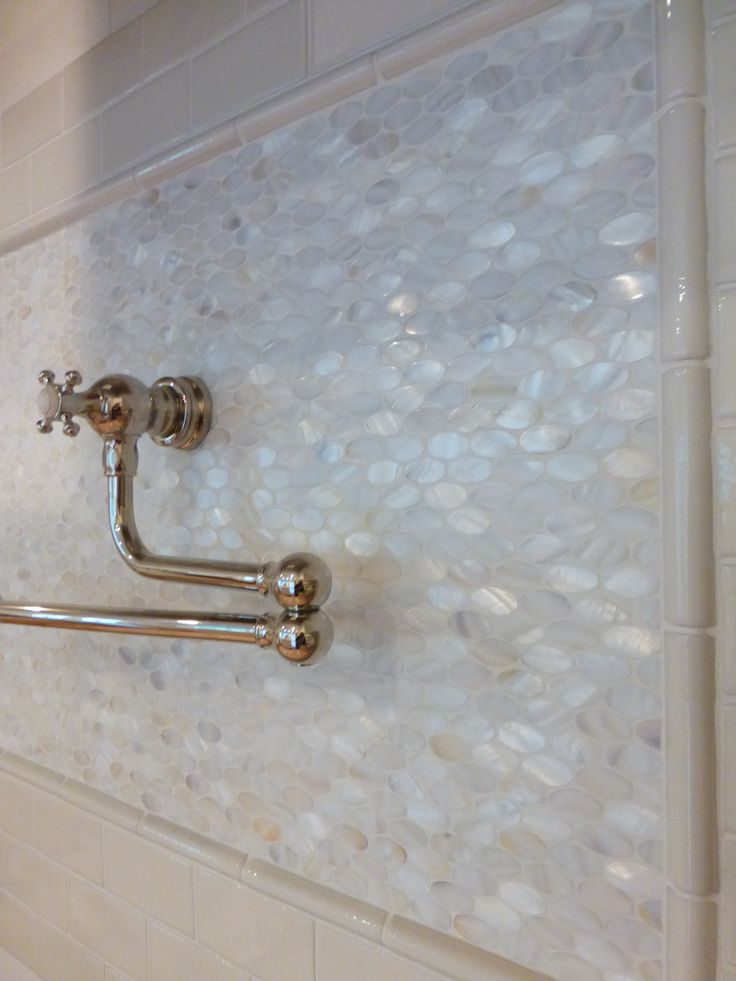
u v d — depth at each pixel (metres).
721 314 0.40
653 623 0.43
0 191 0.89
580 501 0.45
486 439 0.49
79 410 0.59
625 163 0.44
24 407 0.85
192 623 0.55
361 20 0.56
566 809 0.46
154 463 0.70
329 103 0.58
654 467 0.43
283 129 0.61
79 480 0.77
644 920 0.43
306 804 0.59
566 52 0.46
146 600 0.71
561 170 0.46
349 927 0.54
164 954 0.68
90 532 0.76
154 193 0.71
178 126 0.69
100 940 0.74
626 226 0.44
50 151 0.82
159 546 0.69
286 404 0.60
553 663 0.46
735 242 0.40
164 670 0.69
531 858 0.47
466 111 0.51
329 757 0.57
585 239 0.45
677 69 0.41
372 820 0.55
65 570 0.79
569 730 0.46
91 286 0.77
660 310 0.42
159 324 0.70
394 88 0.54
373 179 0.55
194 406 0.65
